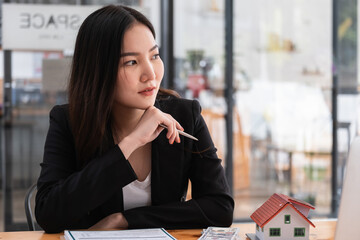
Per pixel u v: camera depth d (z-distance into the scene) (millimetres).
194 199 1796
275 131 5004
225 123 4934
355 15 4992
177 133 1730
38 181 1795
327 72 5004
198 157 1897
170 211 1718
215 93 4914
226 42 4898
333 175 5078
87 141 1771
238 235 1606
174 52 4820
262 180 5016
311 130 5039
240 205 4992
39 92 4582
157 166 1842
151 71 1665
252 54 4930
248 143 4977
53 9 4480
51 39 4504
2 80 4508
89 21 1724
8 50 4488
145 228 1681
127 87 1668
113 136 1854
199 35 4859
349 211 1363
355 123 5059
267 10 4918
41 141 4695
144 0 4707
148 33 1684
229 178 4945
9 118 4605
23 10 4461
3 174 4680
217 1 4871
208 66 4891
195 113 1932
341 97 5047
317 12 4957
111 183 1658
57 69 4547
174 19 4801
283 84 4977
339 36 4992
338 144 5070
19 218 4719
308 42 4969
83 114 1744
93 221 1822
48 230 1676
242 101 4945
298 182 5066
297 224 1499
